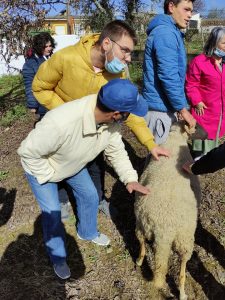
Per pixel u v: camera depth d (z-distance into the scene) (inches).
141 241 79.0
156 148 76.7
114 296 77.9
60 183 92.0
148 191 71.5
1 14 180.1
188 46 422.6
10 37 187.6
